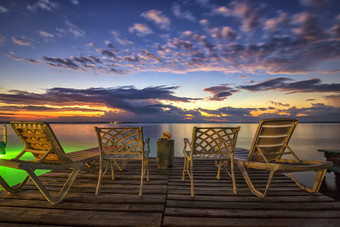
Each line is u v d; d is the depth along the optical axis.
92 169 3.96
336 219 2.05
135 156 2.86
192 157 2.73
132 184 3.07
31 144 2.77
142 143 2.75
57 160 2.74
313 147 15.73
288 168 2.37
